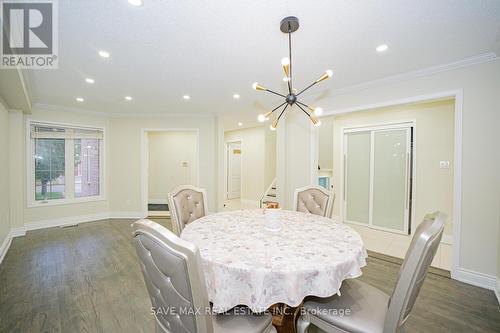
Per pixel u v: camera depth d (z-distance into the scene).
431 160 3.50
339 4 1.49
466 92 2.26
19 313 1.79
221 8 1.52
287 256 1.21
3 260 2.77
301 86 3.04
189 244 0.84
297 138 3.80
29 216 3.97
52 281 2.28
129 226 4.23
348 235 1.54
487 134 2.16
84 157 4.61
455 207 2.31
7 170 3.39
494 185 2.13
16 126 3.64
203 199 2.51
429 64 2.36
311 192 2.57
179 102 3.91
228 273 1.09
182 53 2.15
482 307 1.86
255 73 2.64
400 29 1.76
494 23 1.67
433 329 1.62
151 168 7.04
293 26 1.68
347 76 2.70
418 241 0.99
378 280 2.32
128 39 1.90
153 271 0.94
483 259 2.17
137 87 3.12
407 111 3.70
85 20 1.64
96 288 2.16
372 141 4.09
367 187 4.17
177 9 1.53
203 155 4.95
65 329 1.63
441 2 1.46
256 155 6.43
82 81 2.87
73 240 3.48
